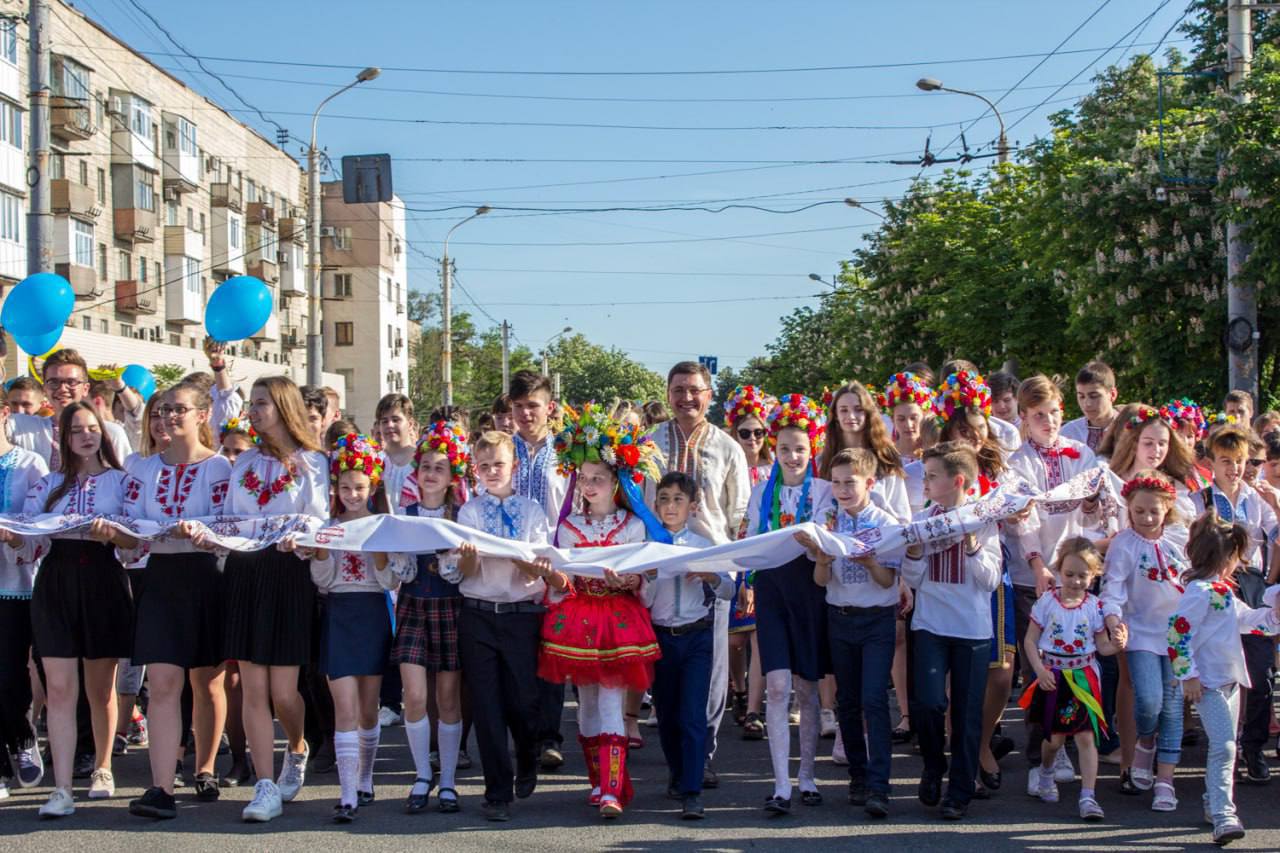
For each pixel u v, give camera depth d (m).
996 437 7.42
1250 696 7.43
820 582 6.78
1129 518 6.99
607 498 6.91
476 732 6.70
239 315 8.83
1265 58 15.73
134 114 41.19
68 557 6.85
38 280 9.70
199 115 47.75
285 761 7.23
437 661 6.83
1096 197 17.75
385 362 66.25
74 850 6.09
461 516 6.85
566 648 6.62
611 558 6.66
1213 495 7.89
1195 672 6.27
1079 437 8.64
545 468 7.73
